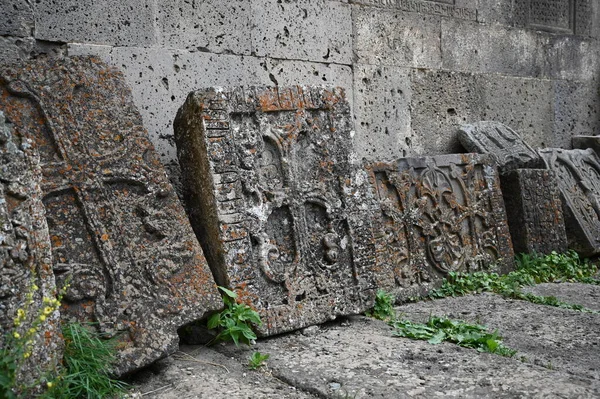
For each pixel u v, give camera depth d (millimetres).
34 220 2939
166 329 3527
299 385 3281
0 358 2652
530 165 6641
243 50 5363
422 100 6699
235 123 4152
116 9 4707
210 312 3723
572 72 8203
